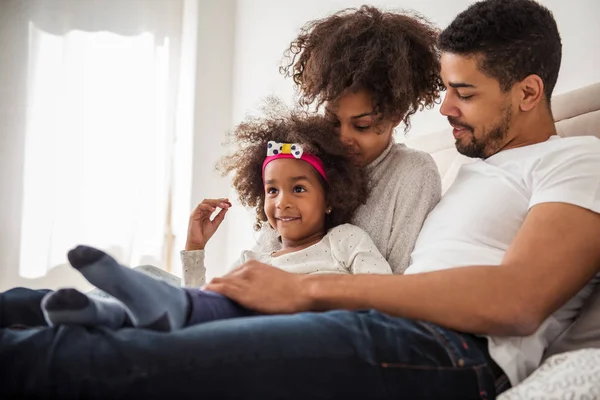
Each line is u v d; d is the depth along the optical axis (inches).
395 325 32.5
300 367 29.2
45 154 123.7
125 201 129.7
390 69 49.8
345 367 29.9
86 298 28.1
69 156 125.3
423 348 31.9
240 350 28.6
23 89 123.0
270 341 29.4
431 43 53.7
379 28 51.6
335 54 51.3
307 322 31.0
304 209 50.4
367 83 49.8
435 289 34.1
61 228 125.0
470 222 40.9
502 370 35.5
